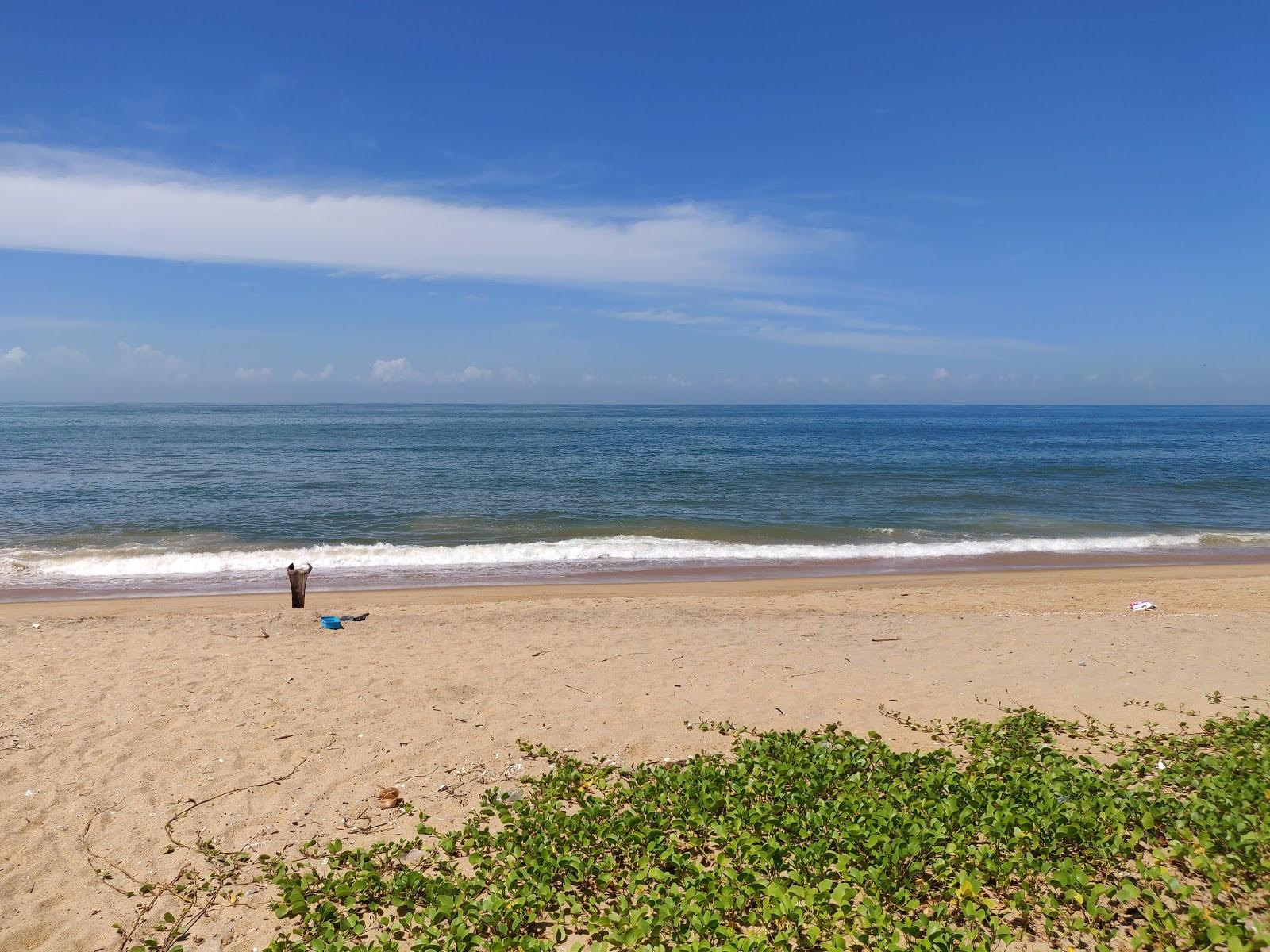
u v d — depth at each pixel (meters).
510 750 7.10
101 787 6.25
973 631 11.58
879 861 5.00
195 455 44.19
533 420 109.25
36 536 21.28
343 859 5.25
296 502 27.39
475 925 4.60
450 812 5.97
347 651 10.11
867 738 7.38
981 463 44.00
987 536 23.14
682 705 8.23
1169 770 6.29
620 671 9.35
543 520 24.83
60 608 13.98
